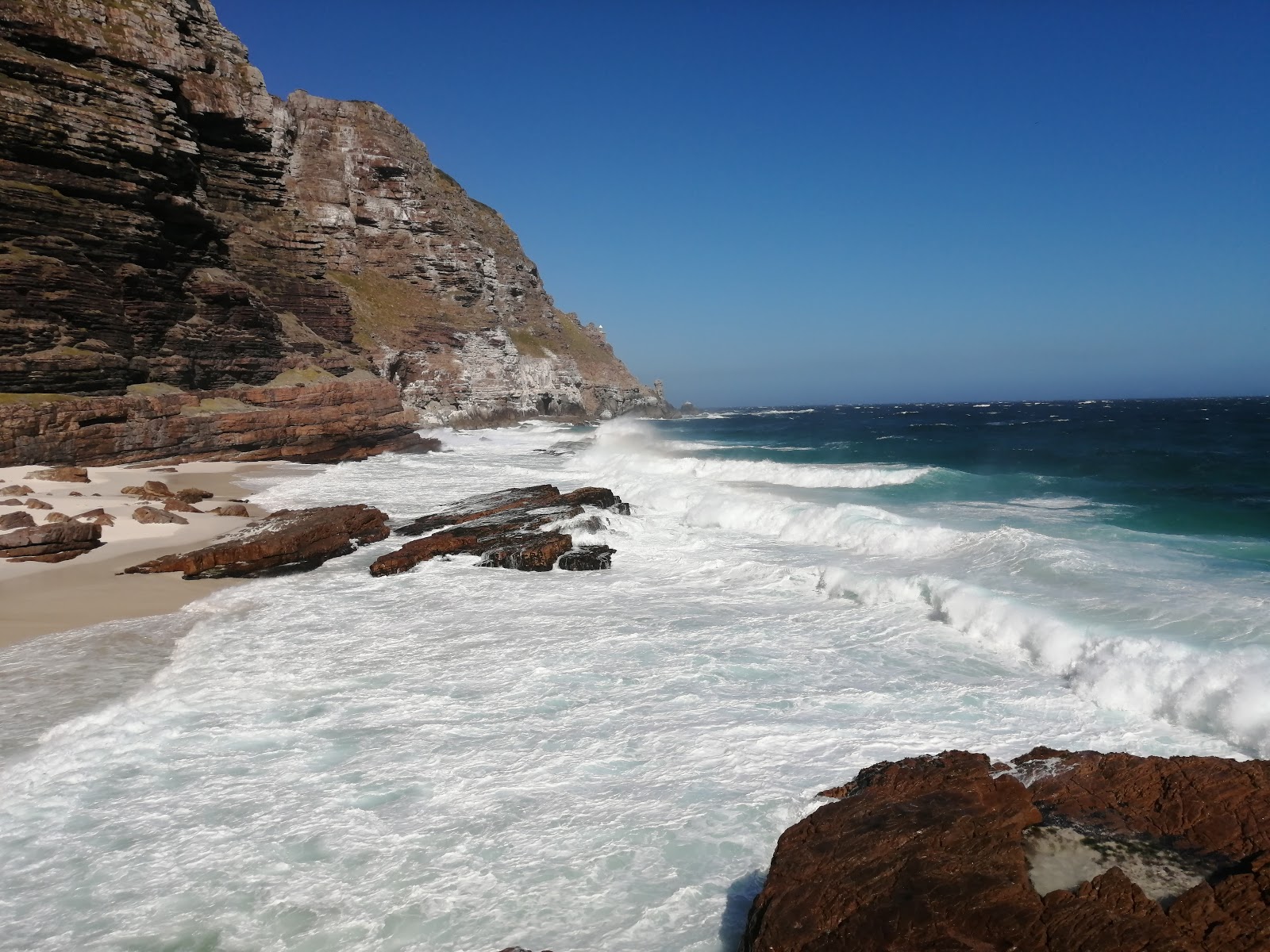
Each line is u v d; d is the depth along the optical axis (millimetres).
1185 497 24203
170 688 10523
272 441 42656
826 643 11711
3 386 33062
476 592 15594
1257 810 5379
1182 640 10344
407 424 54375
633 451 50562
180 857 6672
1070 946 4445
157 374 41688
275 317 54125
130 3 46656
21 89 37812
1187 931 4426
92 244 39219
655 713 9320
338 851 6688
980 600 12062
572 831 6855
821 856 5469
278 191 62562
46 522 21000
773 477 31031
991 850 5254
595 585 15930
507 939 5578
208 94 55844
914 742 8273
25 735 9117
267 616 14062
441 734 8938
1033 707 9148
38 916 5977
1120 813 5668
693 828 6805
